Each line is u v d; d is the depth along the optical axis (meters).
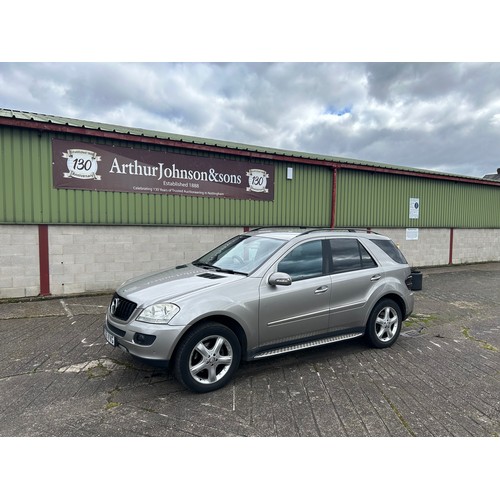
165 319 3.50
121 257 8.63
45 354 4.64
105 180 8.34
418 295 9.12
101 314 6.62
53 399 3.50
